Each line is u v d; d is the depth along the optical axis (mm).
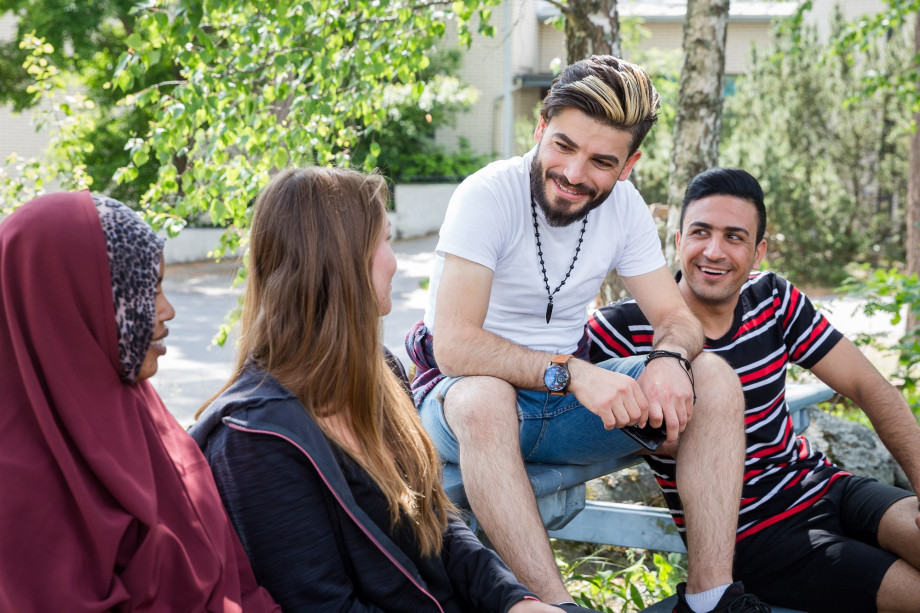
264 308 1733
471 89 19500
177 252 17016
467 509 2352
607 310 2828
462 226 2365
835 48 8102
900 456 2787
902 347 5574
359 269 1730
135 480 1417
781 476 2730
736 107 14688
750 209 2699
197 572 1481
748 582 2703
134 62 3990
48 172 6258
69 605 1319
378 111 4629
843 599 2561
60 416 1381
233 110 4090
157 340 1526
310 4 3979
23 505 1333
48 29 13992
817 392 3645
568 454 2520
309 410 1699
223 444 1625
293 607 1629
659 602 2588
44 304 1367
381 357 1819
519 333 2566
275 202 1737
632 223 2619
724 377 2383
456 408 2195
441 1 4395
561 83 2367
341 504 1634
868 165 13844
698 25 5070
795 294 2895
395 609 1721
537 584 2021
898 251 13383
